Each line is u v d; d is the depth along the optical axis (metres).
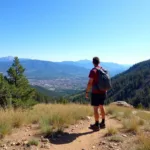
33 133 3.61
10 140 3.25
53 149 3.02
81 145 3.23
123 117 5.29
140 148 2.85
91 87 4.02
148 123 4.36
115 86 83.94
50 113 4.70
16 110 5.23
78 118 4.71
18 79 7.19
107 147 3.10
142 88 71.00
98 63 4.01
